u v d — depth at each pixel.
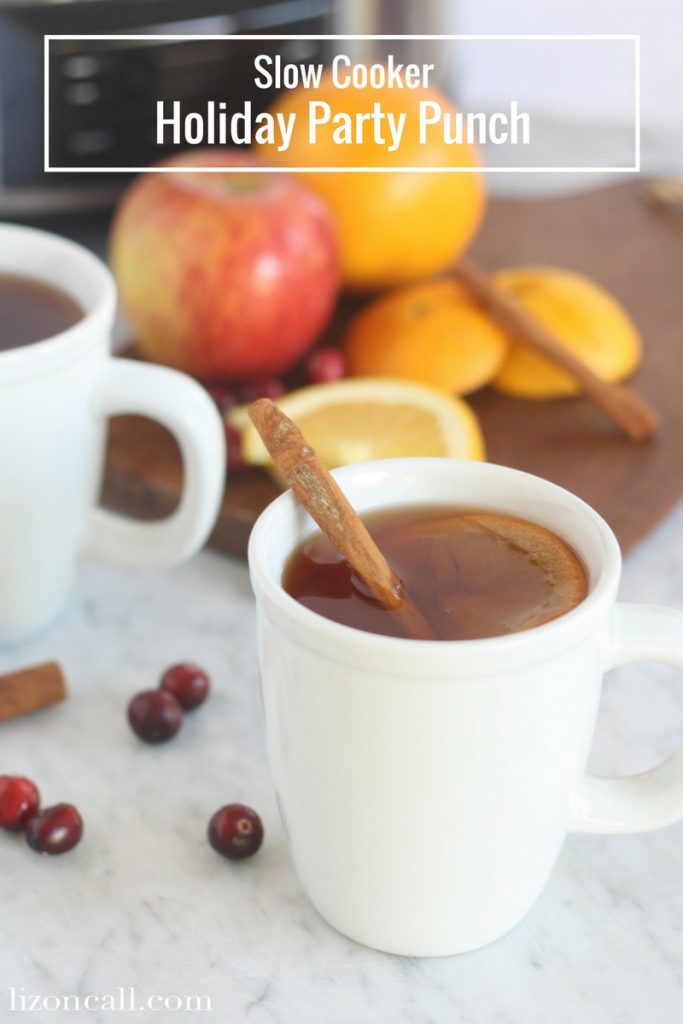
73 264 0.64
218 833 0.55
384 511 0.53
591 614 0.48
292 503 0.52
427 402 0.70
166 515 0.70
